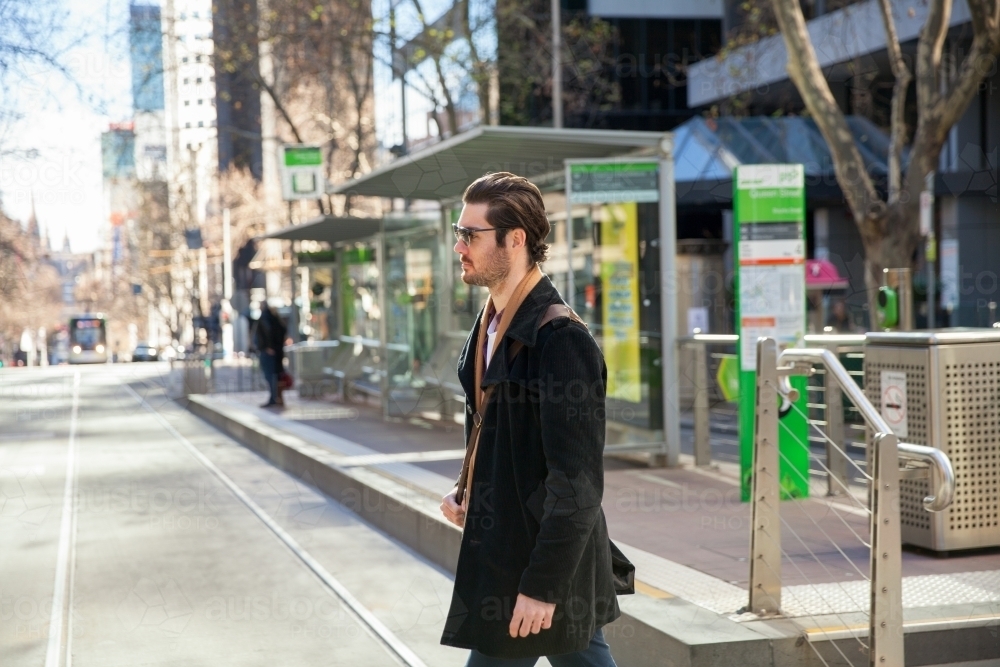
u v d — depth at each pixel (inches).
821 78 516.1
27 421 693.3
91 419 710.5
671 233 364.2
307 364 805.9
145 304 2092.8
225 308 1423.5
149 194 1368.1
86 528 315.6
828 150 999.0
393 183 464.1
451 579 250.1
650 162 360.5
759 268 300.0
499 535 108.5
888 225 506.0
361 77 905.5
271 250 1437.0
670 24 1350.9
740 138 1013.2
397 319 587.2
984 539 222.8
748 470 297.6
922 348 222.2
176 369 980.6
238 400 767.7
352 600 231.3
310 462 405.7
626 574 119.1
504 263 111.3
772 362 177.6
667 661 163.2
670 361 367.6
